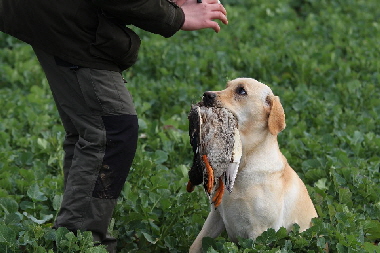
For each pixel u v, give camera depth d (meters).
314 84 30.48
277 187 15.09
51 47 14.04
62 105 14.53
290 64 31.58
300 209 15.70
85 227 14.30
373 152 22.64
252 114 14.98
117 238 16.41
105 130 14.17
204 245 15.30
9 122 23.75
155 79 31.42
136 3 13.64
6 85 29.84
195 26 14.88
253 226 15.09
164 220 17.06
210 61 32.59
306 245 15.00
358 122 25.39
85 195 14.21
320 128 24.83
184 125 23.78
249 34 37.56
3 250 14.36
